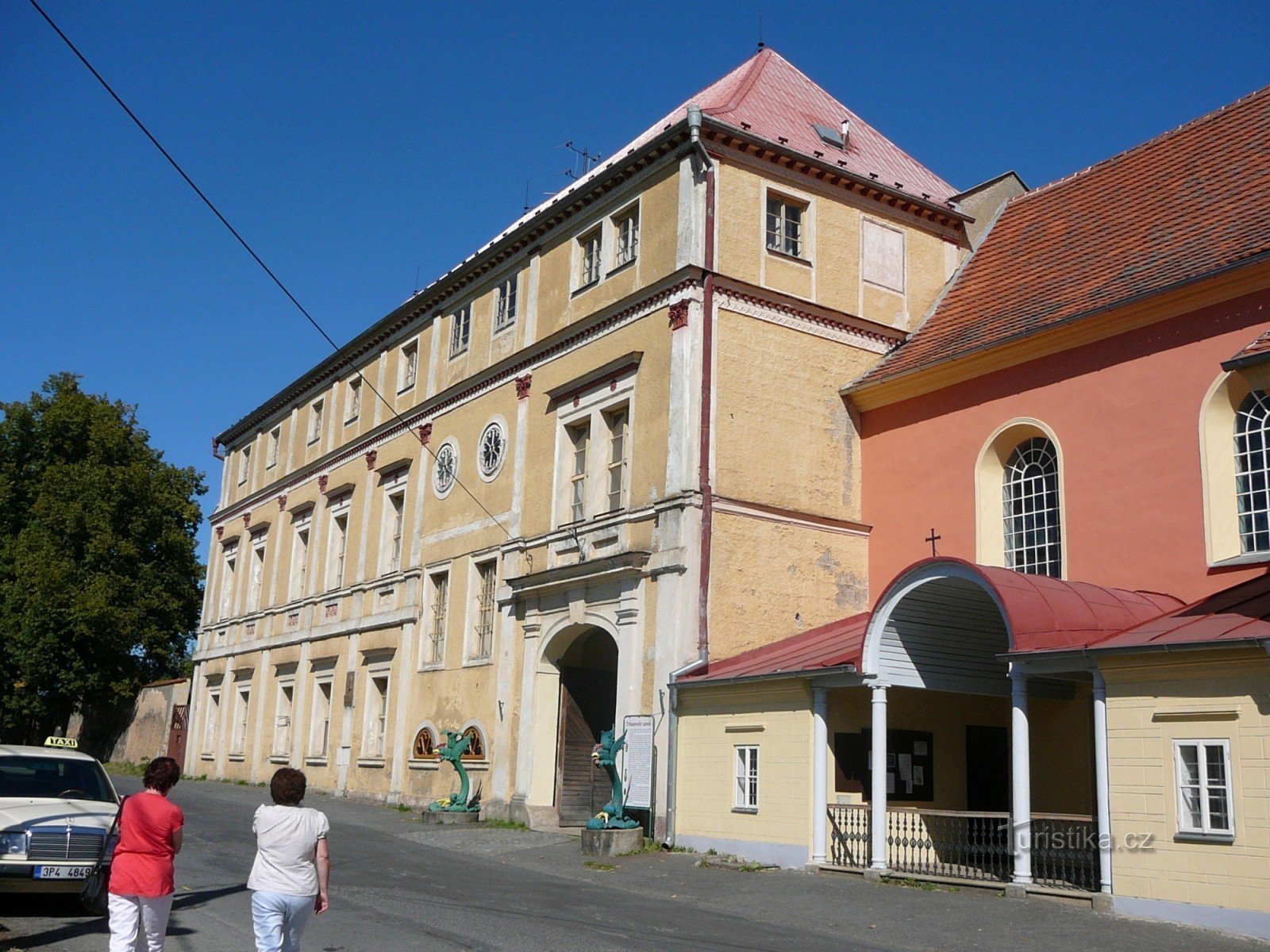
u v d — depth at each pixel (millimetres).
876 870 17391
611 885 17531
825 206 25969
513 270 30172
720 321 23844
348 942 11766
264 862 8391
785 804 19156
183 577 50344
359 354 38562
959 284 27172
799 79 29938
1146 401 20062
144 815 9414
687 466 22844
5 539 47938
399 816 27594
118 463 49656
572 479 26516
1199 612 16109
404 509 33406
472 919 13430
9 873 12555
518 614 27156
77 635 45844
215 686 44625
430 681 30344
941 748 21000
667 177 24938
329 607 36844
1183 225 21875
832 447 24938
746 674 20156
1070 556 20812
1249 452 18625
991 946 12844
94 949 11359
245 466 47562
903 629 18375
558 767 25969
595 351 26109
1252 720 13688
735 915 14922
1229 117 23766
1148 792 14477
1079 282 22906
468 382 30906
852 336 25734
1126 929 13578
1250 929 13219
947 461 23625
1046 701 20516
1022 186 29281
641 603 23109
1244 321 18812
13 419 49000
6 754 14617
